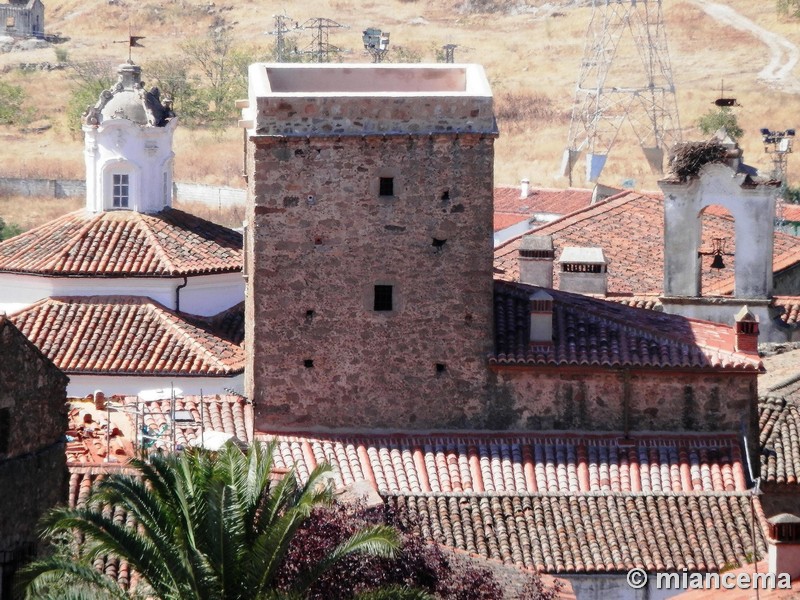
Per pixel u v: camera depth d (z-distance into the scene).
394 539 84.06
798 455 115.19
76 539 93.31
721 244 152.25
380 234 111.62
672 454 112.56
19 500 91.12
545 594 95.00
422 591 82.56
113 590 81.88
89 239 151.88
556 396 113.75
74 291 149.00
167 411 114.31
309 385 112.75
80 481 100.12
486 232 111.81
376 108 110.38
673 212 139.38
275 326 112.12
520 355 112.81
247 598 81.44
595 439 113.44
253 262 111.50
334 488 98.69
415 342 112.81
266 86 112.50
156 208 157.25
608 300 131.38
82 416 113.75
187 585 80.75
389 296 112.56
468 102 110.56
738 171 139.25
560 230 167.75
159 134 156.12
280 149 110.25
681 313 140.38
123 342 144.25
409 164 110.94
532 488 110.00
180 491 84.31
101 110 155.88
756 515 108.44
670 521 108.19
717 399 113.56
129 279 148.50
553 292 120.56
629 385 113.50
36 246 152.50
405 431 113.44
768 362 136.62
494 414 113.81
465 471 110.69
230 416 115.25
